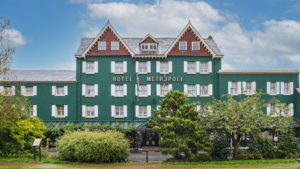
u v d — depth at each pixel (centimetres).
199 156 2414
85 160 2323
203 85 3675
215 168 2070
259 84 3644
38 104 3619
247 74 3641
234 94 3612
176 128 2403
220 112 2481
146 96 3634
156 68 3653
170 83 3638
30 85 3616
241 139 3478
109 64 3656
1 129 2341
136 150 3197
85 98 3644
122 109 3662
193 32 3694
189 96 3628
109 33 3678
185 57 3662
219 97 3606
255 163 2283
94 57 3659
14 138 2489
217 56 3619
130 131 3381
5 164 2158
